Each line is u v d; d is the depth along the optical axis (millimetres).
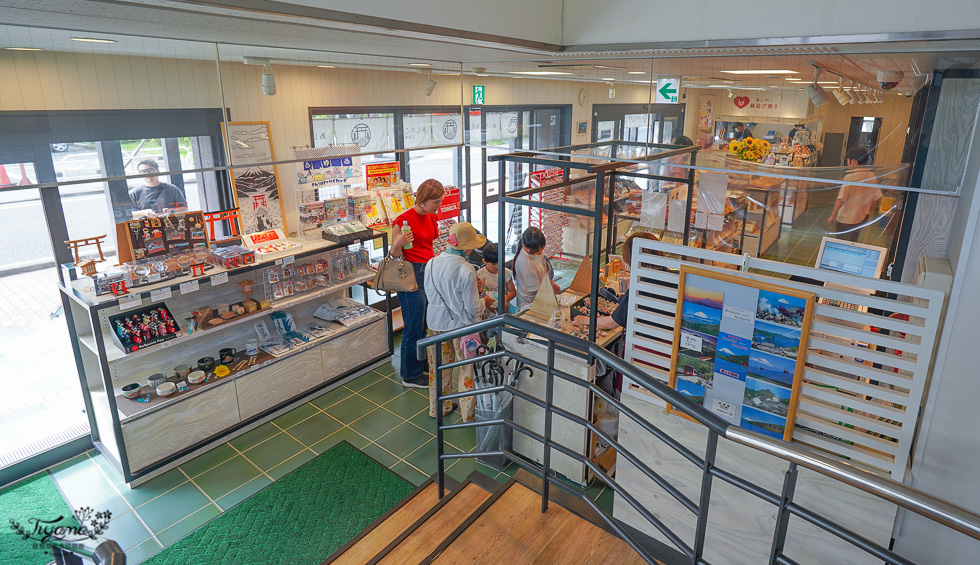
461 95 4688
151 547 3141
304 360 4566
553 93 3809
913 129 2326
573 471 3525
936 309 1862
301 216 4773
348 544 2658
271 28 2232
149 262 3725
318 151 4094
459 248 3932
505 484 2740
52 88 2594
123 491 3598
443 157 6477
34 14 1894
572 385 3373
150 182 3975
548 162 3084
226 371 4059
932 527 1997
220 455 3969
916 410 1971
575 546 2363
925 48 2199
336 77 4086
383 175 5609
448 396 2686
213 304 4234
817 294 2100
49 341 5406
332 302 5195
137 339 3646
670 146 3176
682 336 2502
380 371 5141
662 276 2559
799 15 2295
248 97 3625
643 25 2771
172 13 1830
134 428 3604
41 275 6926
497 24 2637
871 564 2164
